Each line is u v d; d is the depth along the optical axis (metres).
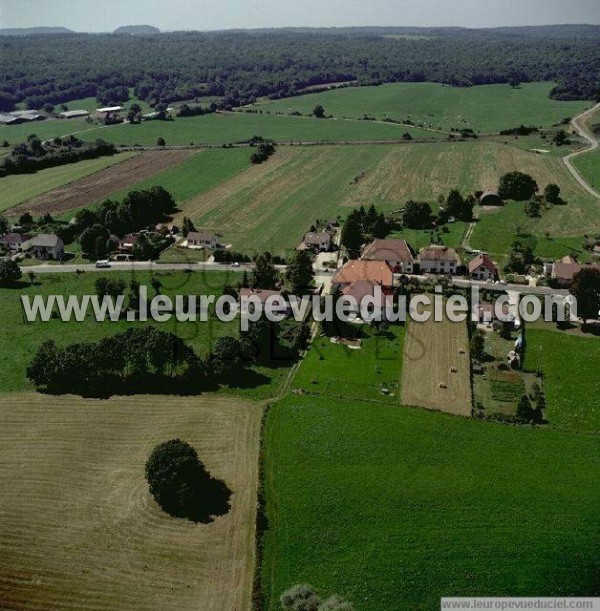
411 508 83.19
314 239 173.50
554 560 75.94
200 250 175.62
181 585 73.81
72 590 73.31
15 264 157.25
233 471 90.81
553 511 82.19
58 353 111.31
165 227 192.88
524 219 193.25
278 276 153.88
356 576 74.50
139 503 85.25
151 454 87.88
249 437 97.81
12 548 78.75
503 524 80.44
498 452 93.25
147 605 71.44
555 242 174.12
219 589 73.25
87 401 107.19
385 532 79.94
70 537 80.25
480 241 176.12
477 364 117.19
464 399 106.69
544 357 119.25
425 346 123.25
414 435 96.88
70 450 95.44
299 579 74.38
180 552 77.94
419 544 78.19
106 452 94.94
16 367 117.75
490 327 130.25
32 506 85.12
